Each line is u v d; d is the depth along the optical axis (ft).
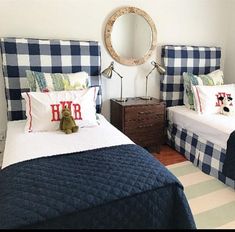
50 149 5.42
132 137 8.88
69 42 8.03
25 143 5.71
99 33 8.90
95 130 6.70
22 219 3.28
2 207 3.54
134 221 3.94
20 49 7.45
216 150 7.54
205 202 6.40
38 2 7.89
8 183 4.05
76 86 7.50
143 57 9.63
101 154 5.08
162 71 9.43
